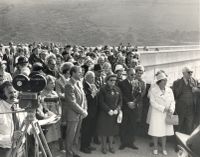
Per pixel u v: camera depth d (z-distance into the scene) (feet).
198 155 8.77
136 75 27.48
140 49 124.36
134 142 28.53
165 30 283.79
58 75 25.67
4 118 16.35
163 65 70.90
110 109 24.93
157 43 275.80
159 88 25.76
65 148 24.08
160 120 25.45
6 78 22.48
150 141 28.84
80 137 27.66
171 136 27.96
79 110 22.97
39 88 14.21
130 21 286.46
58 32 274.57
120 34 280.72
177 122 25.30
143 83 27.48
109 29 283.18
